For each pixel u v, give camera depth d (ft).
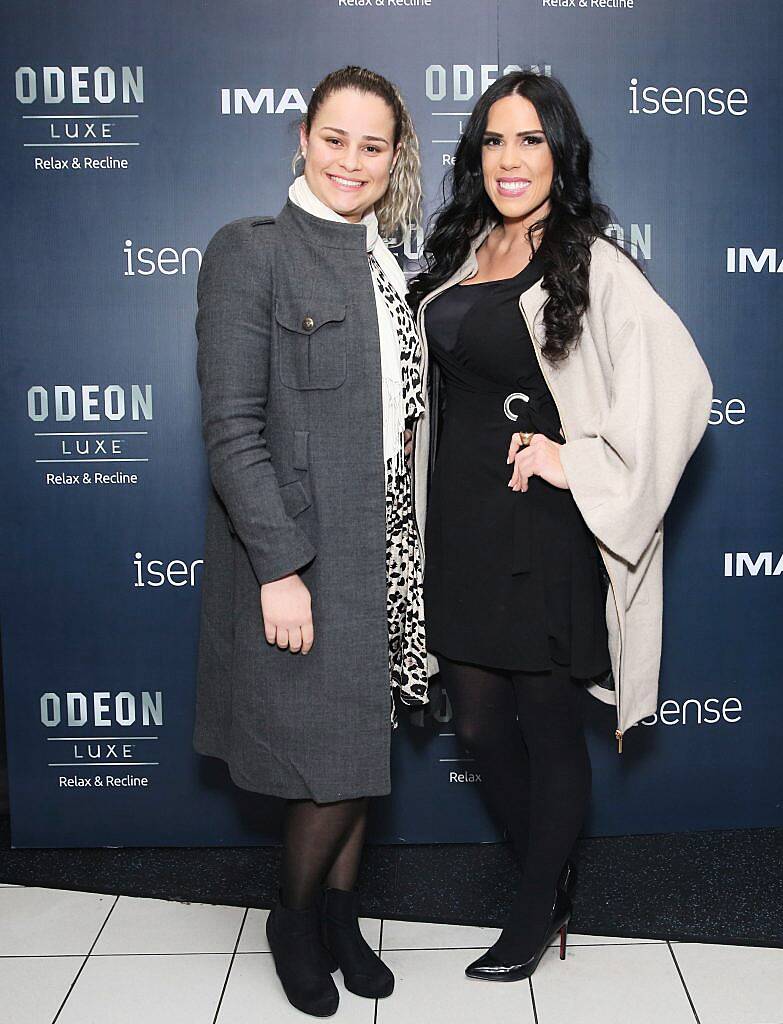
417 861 7.85
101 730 7.98
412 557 6.09
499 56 7.39
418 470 6.26
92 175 7.45
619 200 7.57
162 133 7.41
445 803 8.11
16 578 7.81
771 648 8.09
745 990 6.15
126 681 7.93
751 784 8.23
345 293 5.60
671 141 7.55
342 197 5.68
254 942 6.74
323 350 5.53
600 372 5.86
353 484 5.58
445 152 7.46
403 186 6.27
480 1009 5.99
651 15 7.44
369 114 5.59
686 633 8.02
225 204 7.49
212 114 7.41
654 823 8.21
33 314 7.57
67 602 7.84
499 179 5.96
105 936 6.81
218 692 6.08
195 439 7.71
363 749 5.69
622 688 6.12
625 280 5.80
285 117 7.41
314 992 5.92
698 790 8.20
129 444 7.71
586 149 5.96
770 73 7.54
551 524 5.93
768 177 7.63
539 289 5.75
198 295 5.79
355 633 5.63
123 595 7.85
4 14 7.30
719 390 7.79
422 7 7.34
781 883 7.39
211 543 6.10
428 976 6.33
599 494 5.73
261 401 5.54
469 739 6.40
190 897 7.29
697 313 7.71
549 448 5.81
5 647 7.88
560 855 6.17
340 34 7.35
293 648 5.56
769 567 8.00
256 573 5.49
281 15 7.32
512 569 5.91
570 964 6.45
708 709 8.11
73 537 7.79
